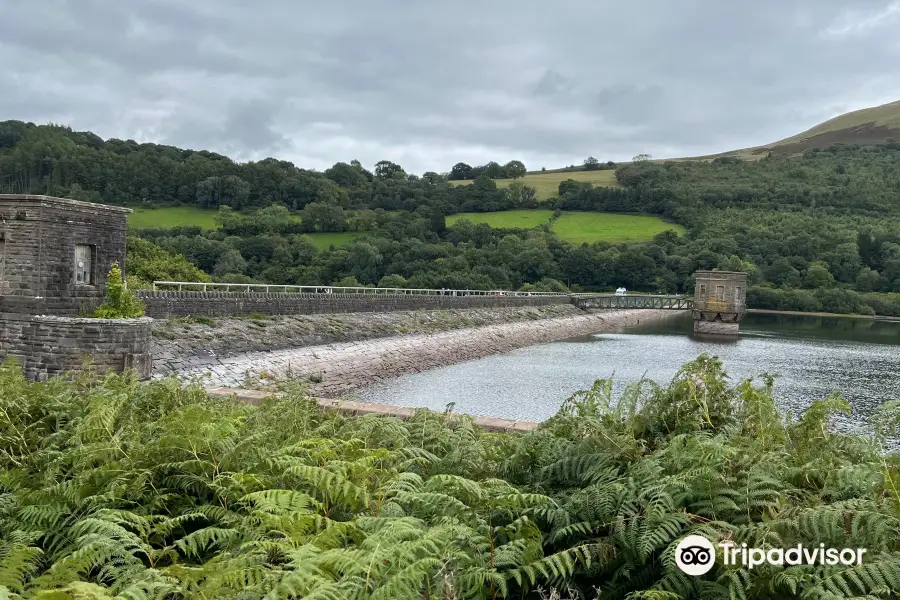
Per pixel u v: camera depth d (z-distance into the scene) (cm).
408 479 546
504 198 16525
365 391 3172
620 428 642
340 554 381
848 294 11388
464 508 491
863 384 3700
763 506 483
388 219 12925
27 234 2017
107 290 2238
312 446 649
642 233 14400
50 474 592
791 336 7425
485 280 10275
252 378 2752
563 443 635
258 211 11662
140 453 600
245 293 3656
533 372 3991
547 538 496
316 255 9700
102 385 960
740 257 12850
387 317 5044
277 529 462
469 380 3606
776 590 418
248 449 615
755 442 564
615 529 466
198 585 401
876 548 412
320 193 13425
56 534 511
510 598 456
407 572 355
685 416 650
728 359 4869
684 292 12331
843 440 614
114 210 2252
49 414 786
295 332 3744
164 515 540
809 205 16675
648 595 398
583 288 12325
